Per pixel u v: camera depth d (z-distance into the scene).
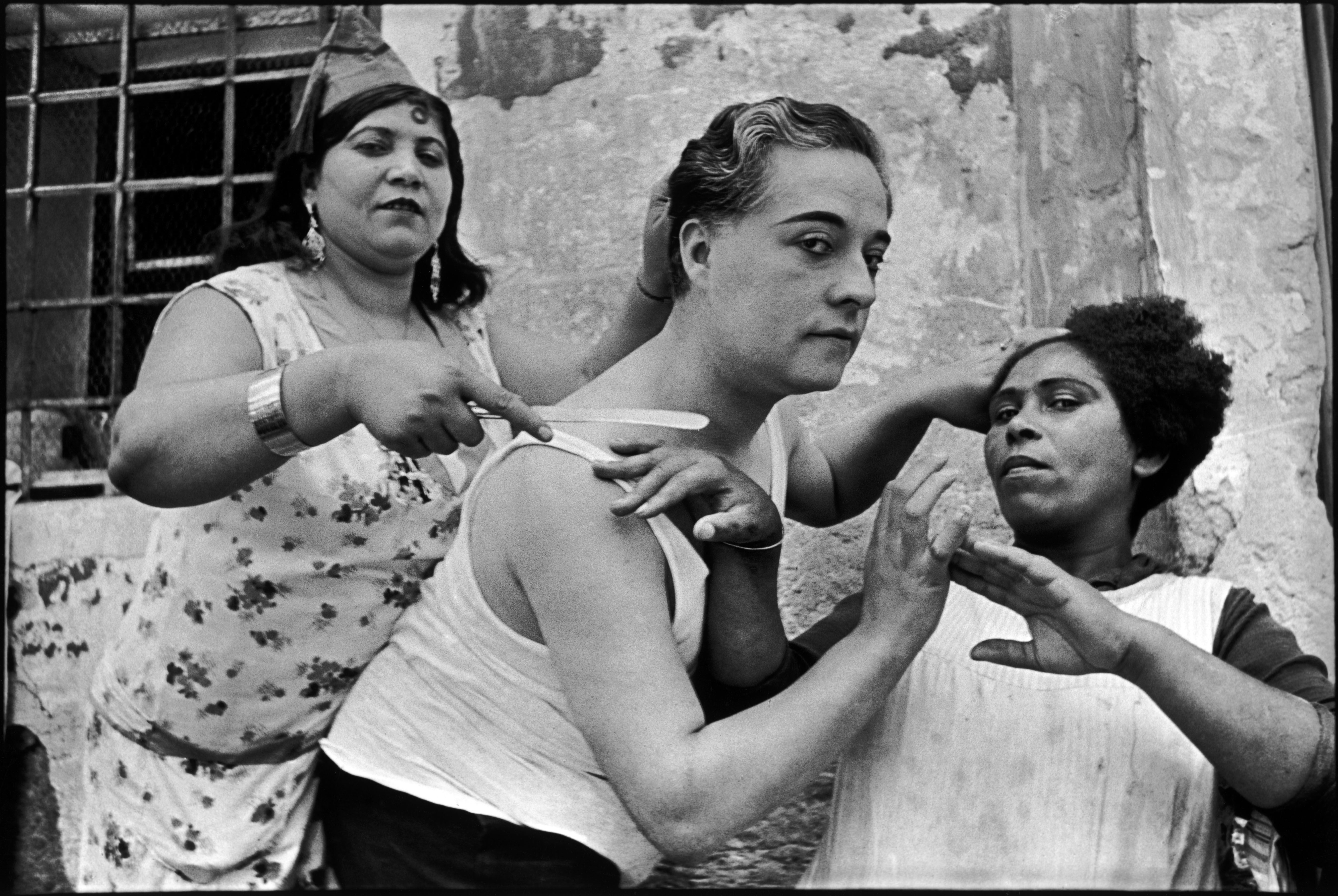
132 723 1.93
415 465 1.98
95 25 2.68
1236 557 2.33
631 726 1.67
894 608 1.76
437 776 1.84
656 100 2.51
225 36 2.63
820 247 1.77
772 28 2.53
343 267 2.11
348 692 1.94
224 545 1.91
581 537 1.72
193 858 1.88
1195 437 2.02
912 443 2.20
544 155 2.53
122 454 1.81
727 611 1.82
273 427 1.77
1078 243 2.45
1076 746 1.88
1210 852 1.84
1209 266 2.43
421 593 1.93
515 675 1.81
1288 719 1.76
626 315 2.21
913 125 2.51
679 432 1.85
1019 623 2.00
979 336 2.46
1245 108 2.49
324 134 2.09
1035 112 2.52
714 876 2.20
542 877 1.80
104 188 2.62
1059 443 1.98
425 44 2.59
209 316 1.97
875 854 1.88
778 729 1.68
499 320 2.34
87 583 2.45
